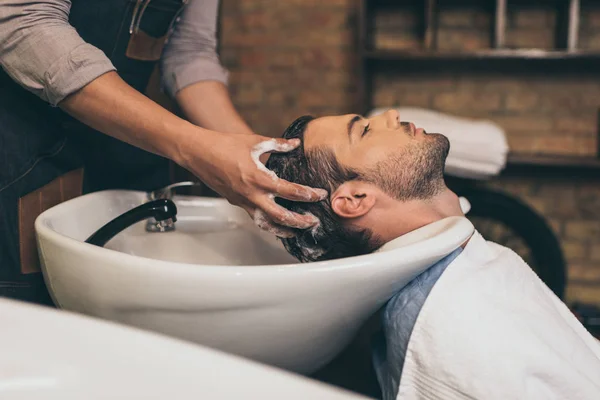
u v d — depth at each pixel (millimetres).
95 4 918
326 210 820
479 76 2670
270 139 759
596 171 2607
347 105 2793
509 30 2623
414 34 2672
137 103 752
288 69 2812
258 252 947
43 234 655
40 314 322
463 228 682
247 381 296
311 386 299
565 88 2631
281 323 603
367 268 585
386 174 798
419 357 633
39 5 762
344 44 2760
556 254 2246
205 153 734
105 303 610
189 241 914
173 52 1107
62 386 284
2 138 863
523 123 2672
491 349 615
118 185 1099
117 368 295
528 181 2686
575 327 781
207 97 1080
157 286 568
